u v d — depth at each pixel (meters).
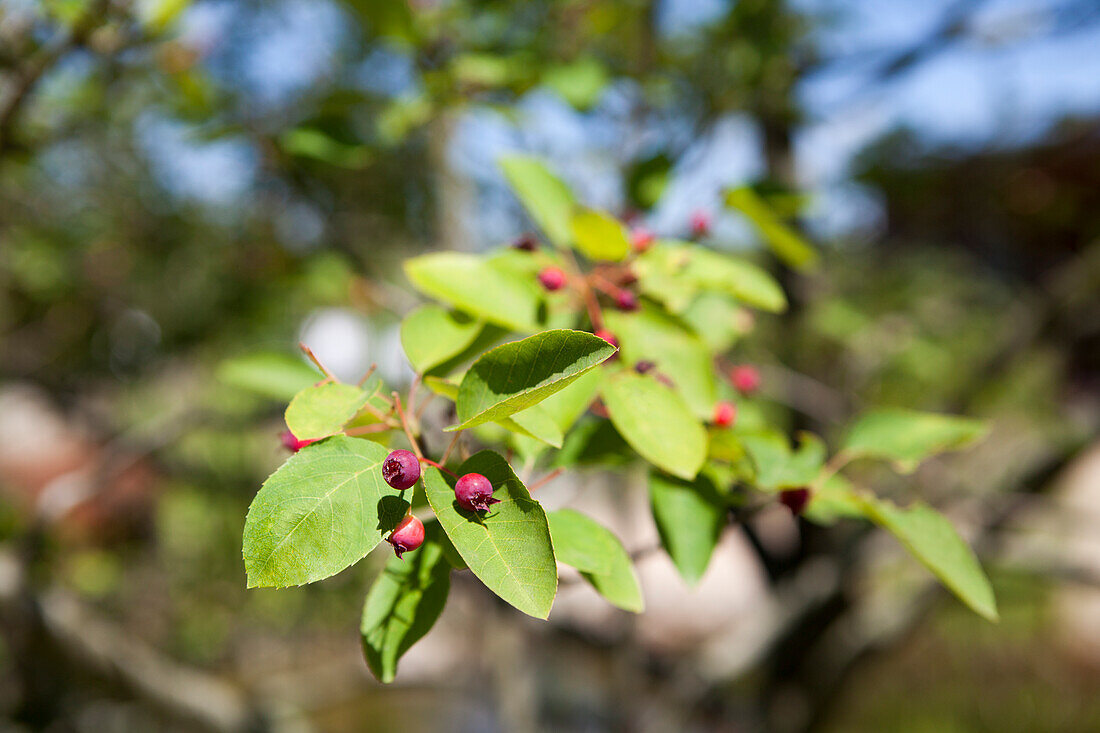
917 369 1.14
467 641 1.47
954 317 1.31
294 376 0.49
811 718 1.02
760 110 0.91
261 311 1.12
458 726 1.35
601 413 0.44
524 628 0.94
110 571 1.26
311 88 0.89
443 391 0.34
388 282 0.91
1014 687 1.66
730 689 1.05
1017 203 1.22
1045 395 1.24
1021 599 1.87
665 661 1.14
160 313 1.16
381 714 1.47
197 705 0.89
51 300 1.18
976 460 1.11
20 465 1.50
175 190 1.03
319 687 1.42
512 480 0.32
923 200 1.22
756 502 0.46
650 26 0.81
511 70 0.65
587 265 0.50
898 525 0.41
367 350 0.88
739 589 1.89
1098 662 1.70
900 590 1.05
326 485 0.32
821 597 0.92
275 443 1.25
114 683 0.87
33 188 0.99
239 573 1.28
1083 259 0.99
